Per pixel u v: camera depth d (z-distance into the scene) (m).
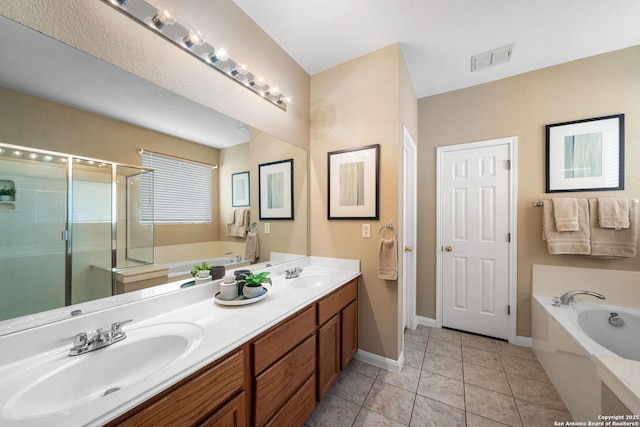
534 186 2.24
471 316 2.52
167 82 1.21
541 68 2.23
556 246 2.04
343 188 2.13
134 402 0.64
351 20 1.68
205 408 0.82
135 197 1.13
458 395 1.65
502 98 2.38
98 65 0.99
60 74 0.89
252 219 1.76
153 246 1.20
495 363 2.01
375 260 1.99
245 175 1.69
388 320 1.94
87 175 0.97
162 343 0.97
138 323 1.08
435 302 2.69
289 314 1.22
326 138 2.22
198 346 0.88
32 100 0.83
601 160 2.00
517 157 2.31
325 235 2.23
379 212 1.97
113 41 1.02
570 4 1.53
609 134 1.98
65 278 0.91
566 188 2.12
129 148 1.10
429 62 2.14
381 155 1.96
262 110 1.79
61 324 0.88
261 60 1.75
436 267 2.68
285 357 1.20
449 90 2.61
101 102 1.01
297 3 1.54
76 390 0.77
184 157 1.33
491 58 2.09
